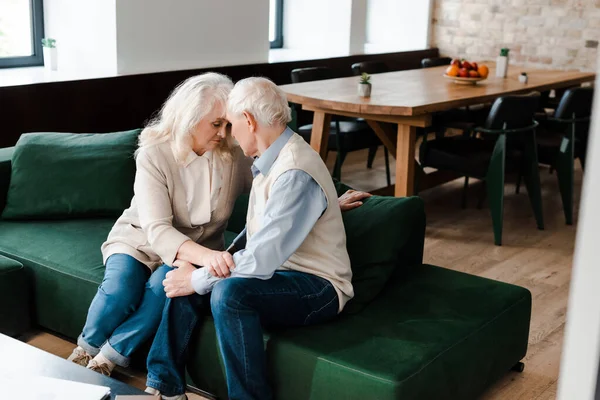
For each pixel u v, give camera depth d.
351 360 2.25
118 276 2.65
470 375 2.51
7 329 2.96
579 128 5.20
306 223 2.34
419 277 2.91
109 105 5.25
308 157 2.37
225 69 6.05
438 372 2.31
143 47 5.51
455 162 4.70
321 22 7.66
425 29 8.45
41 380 1.91
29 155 3.46
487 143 4.95
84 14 5.43
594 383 0.50
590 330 0.50
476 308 2.66
